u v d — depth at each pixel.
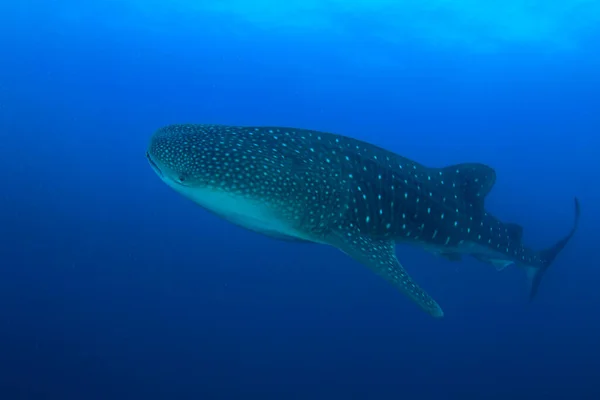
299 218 4.11
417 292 4.16
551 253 8.20
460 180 6.02
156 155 3.82
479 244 6.48
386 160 5.07
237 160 3.89
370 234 4.82
